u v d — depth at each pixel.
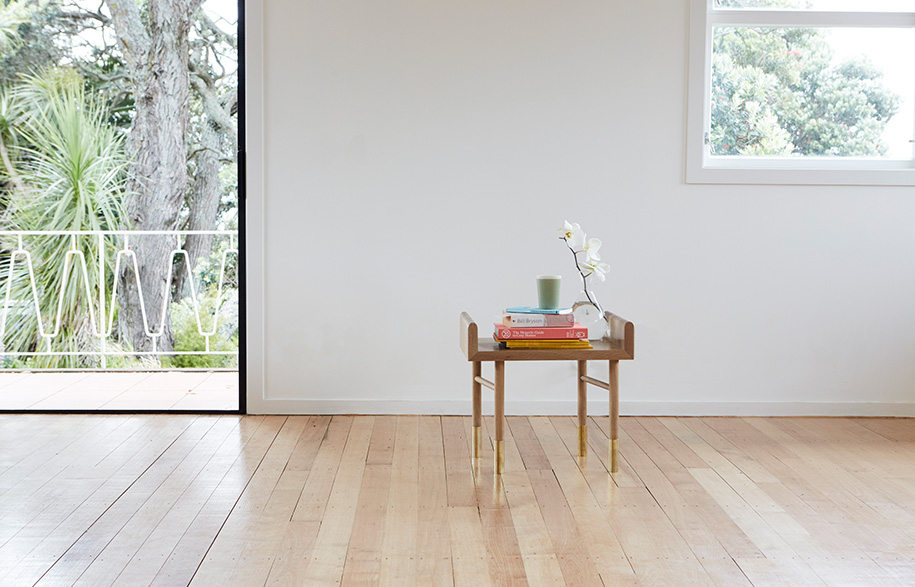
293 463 2.58
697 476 2.46
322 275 3.23
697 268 3.24
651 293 3.25
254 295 3.22
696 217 3.22
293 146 3.18
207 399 3.66
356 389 3.27
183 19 5.91
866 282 3.24
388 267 3.23
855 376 3.28
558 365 3.29
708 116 3.28
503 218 3.22
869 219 3.22
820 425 3.13
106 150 5.61
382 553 1.85
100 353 4.46
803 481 2.41
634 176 3.21
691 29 3.15
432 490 2.31
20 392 3.79
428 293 3.24
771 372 3.28
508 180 3.21
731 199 3.21
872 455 2.70
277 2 3.13
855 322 3.26
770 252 3.23
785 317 3.26
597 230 3.23
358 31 3.15
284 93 3.16
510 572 1.75
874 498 2.25
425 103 3.18
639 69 3.18
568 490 2.32
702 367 3.28
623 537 1.95
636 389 3.29
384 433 2.98
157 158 5.94
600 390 3.29
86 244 5.13
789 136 3.32
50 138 5.23
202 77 5.99
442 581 1.70
